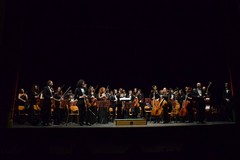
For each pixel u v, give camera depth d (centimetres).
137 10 955
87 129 659
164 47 1265
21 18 734
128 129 671
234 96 824
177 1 942
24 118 972
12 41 719
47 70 1213
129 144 669
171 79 1303
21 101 988
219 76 1242
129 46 1244
